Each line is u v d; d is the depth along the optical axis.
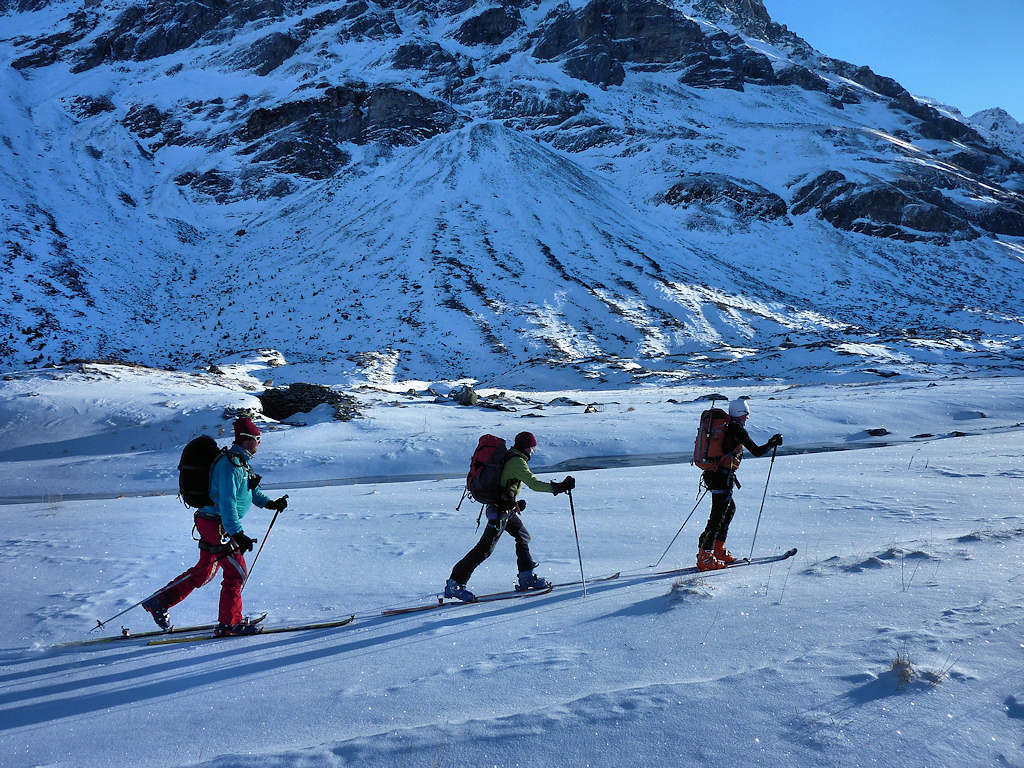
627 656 3.95
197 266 95.38
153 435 27.58
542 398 39.84
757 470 15.62
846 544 7.62
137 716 3.94
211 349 69.38
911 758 2.47
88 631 6.03
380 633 5.32
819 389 39.62
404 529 10.52
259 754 3.07
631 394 42.09
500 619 5.35
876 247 114.44
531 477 6.21
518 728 3.03
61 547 9.62
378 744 3.03
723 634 4.11
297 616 6.21
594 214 109.88
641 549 8.48
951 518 8.80
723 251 109.19
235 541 5.65
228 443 24.36
